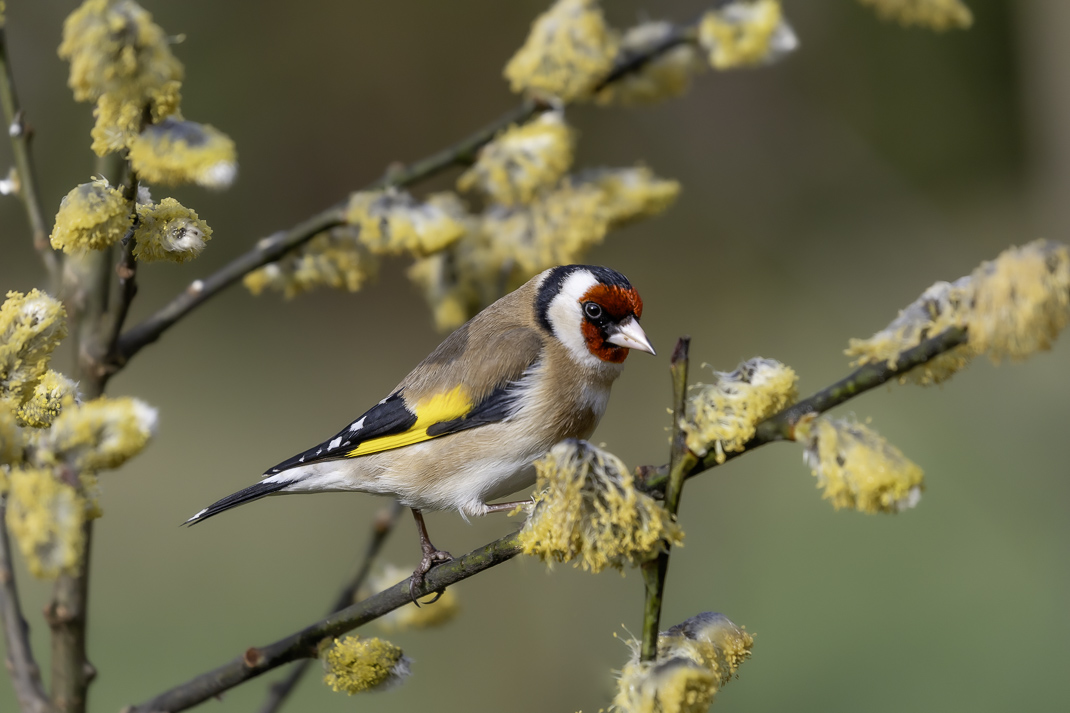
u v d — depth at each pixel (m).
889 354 3.23
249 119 23.30
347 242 5.59
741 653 3.53
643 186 6.00
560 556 3.43
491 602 11.09
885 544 12.89
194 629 11.58
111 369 4.74
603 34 5.88
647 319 21.89
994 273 3.01
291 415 18.78
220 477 16.16
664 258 23.45
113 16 3.77
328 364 21.12
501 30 24.27
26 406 3.24
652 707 3.23
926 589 11.99
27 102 20.42
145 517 14.66
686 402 3.41
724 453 3.32
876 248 22.34
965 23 6.17
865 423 3.24
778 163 23.98
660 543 3.34
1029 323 2.92
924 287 21.23
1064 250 2.93
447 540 13.12
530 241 6.03
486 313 6.40
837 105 24.44
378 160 24.38
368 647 4.17
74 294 4.76
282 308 22.80
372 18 23.67
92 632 11.46
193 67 22.70
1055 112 18.64
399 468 5.92
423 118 24.42
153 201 3.87
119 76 3.74
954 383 15.48
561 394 6.10
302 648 4.28
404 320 23.05
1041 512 12.79
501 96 24.52
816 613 11.84
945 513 13.20
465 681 10.52
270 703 5.20
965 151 24.81
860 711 10.47
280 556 13.46
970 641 11.14
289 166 23.80
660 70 6.09
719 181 23.98
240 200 23.19
